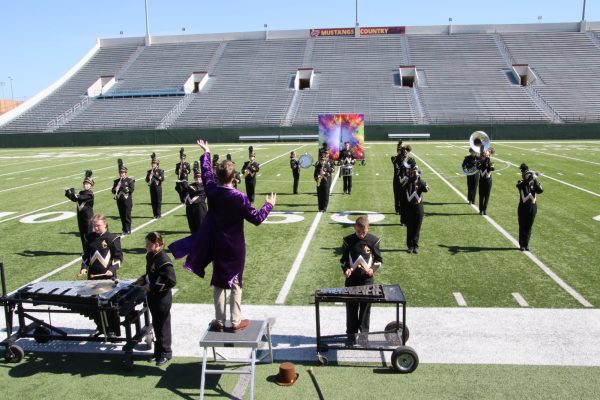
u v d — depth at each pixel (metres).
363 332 6.12
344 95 51.28
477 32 60.47
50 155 37.66
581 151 31.25
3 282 6.35
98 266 6.90
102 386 5.49
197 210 10.76
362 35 62.22
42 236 12.47
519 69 53.41
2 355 6.29
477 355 5.89
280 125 47.41
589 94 48.62
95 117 52.34
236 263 5.37
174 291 8.19
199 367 5.87
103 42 66.75
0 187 21.19
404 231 12.03
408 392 5.17
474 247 10.46
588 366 5.59
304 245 10.95
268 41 63.03
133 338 6.02
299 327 6.77
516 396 5.04
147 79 58.50
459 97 49.53
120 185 12.24
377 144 40.22
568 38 57.97
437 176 21.22
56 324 7.07
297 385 5.39
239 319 5.45
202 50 62.88
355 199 16.52
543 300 7.47
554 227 11.99
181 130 46.72
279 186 19.77
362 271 6.19
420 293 7.85
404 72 54.38
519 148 33.88
